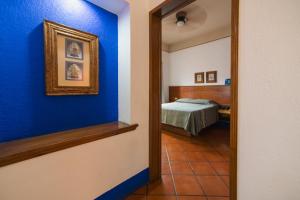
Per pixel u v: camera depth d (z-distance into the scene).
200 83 4.77
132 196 1.61
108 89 1.68
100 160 1.35
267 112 0.89
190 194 1.64
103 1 1.48
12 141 1.09
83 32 1.41
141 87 1.71
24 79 1.14
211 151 2.72
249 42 0.95
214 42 4.39
